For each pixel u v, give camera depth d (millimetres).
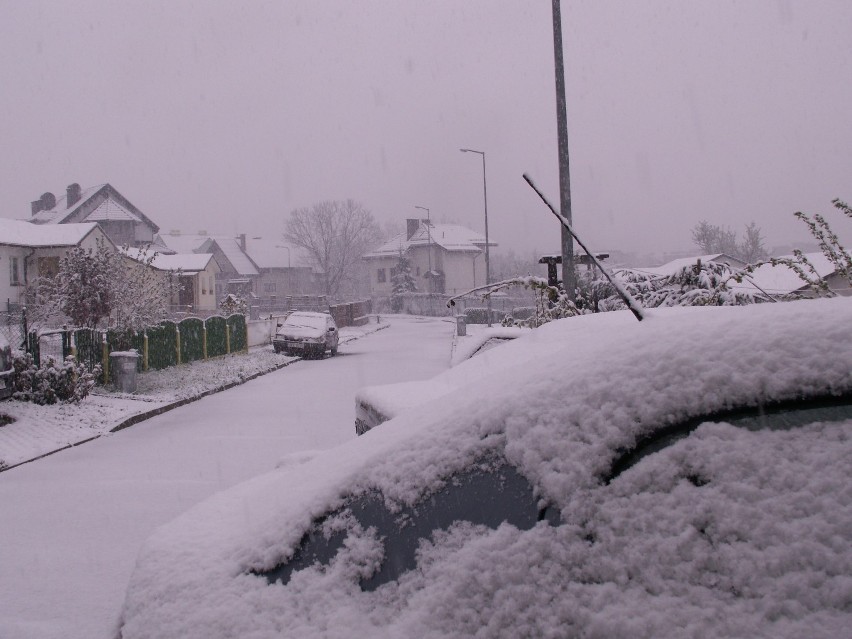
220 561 2223
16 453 9680
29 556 5770
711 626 1382
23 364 13367
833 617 1291
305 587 1979
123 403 13867
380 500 2018
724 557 1438
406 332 44438
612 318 5527
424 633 1672
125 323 19562
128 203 68750
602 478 1652
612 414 1704
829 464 1429
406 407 4473
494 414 1929
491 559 1685
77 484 8117
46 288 20438
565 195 13461
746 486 1479
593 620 1495
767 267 19469
